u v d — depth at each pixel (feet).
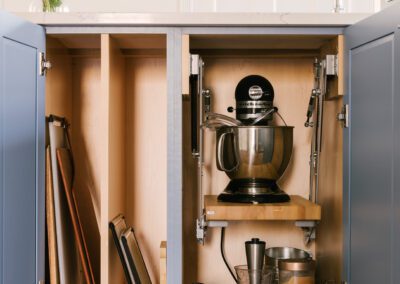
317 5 6.96
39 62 4.92
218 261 6.39
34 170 4.83
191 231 6.38
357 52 4.74
